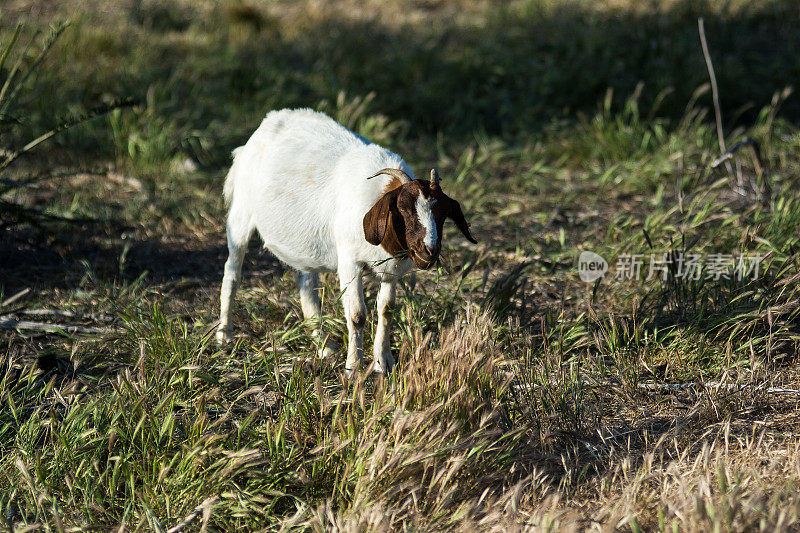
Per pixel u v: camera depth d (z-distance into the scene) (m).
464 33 14.78
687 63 12.22
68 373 5.46
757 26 14.48
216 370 5.26
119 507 3.99
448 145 11.16
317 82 12.53
